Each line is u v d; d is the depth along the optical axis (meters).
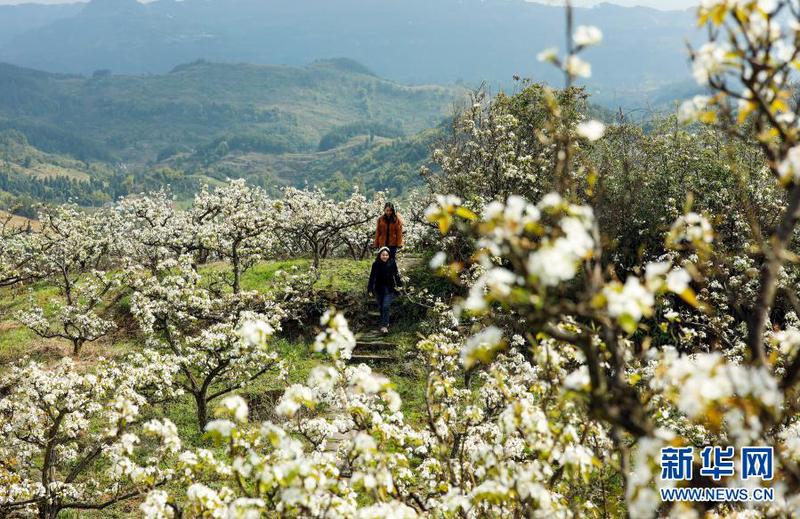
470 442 7.38
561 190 3.41
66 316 19.17
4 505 9.58
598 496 7.16
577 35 2.88
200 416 14.23
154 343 16.48
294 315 18.36
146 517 5.20
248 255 23.17
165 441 5.72
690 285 13.23
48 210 29.25
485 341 3.36
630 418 3.01
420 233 22.23
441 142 19.44
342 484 5.45
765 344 6.16
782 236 3.17
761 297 3.17
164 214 32.41
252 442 5.39
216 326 14.29
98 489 11.77
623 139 17.52
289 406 4.79
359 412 6.26
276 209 19.48
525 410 4.86
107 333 20.84
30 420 10.72
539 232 2.82
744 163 15.47
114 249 31.36
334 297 19.28
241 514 4.51
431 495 6.88
